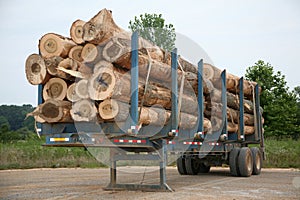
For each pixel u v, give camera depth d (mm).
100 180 13867
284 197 9516
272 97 33156
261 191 10555
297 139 32219
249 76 34438
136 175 15414
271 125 32844
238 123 14695
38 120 8898
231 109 14469
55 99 8719
